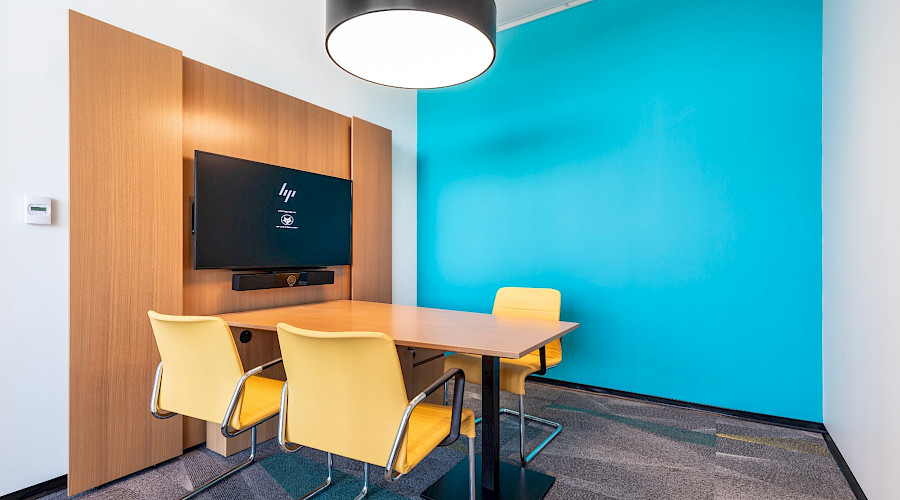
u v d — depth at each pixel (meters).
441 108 4.28
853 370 2.03
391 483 2.03
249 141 2.75
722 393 2.88
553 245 3.57
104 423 2.00
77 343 1.92
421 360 2.88
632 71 3.22
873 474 1.76
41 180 1.96
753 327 2.77
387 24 1.71
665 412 2.93
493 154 3.92
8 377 1.87
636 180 3.19
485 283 3.96
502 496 1.88
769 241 2.71
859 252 1.96
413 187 4.40
